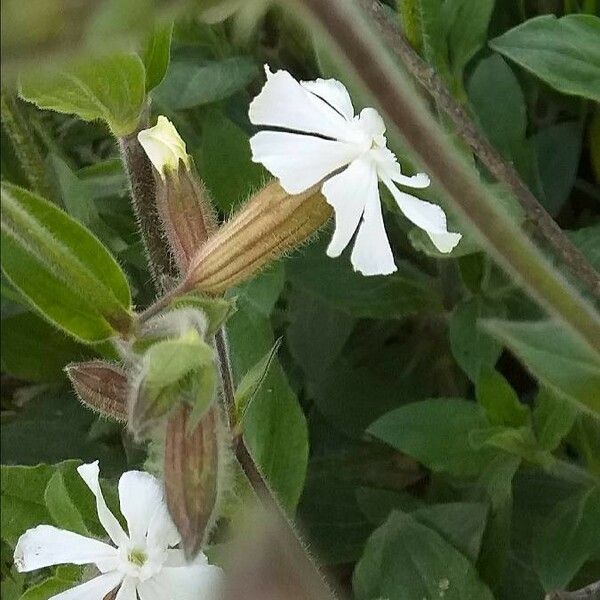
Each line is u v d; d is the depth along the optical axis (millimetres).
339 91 155
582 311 137
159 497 155
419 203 155
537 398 207
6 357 261
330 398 238
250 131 253
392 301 232
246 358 193
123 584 155
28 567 160
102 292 144
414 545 194
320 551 226
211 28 243
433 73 189
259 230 145
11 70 94
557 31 189
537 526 207
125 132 166
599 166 251
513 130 234
